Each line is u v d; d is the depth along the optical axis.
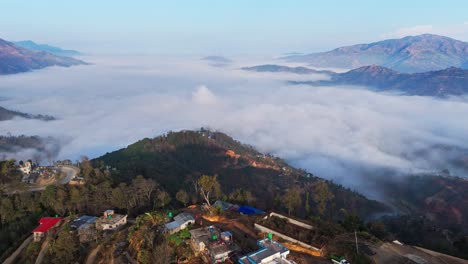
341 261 41.69
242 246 46.88
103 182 82.44
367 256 44.81
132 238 51.53
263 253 40.62
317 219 58.72
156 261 42.41
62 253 52.16
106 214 66.62
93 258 51.41
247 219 59.06
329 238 49.09
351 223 57.97
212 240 47.12
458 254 59.22
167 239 48.12
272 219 57.31
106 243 54.53
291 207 72.06
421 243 72.62
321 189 87.38
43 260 54.16
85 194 76.12
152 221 55.56
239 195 84.38
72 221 66.56
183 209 68.12
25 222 67.81
